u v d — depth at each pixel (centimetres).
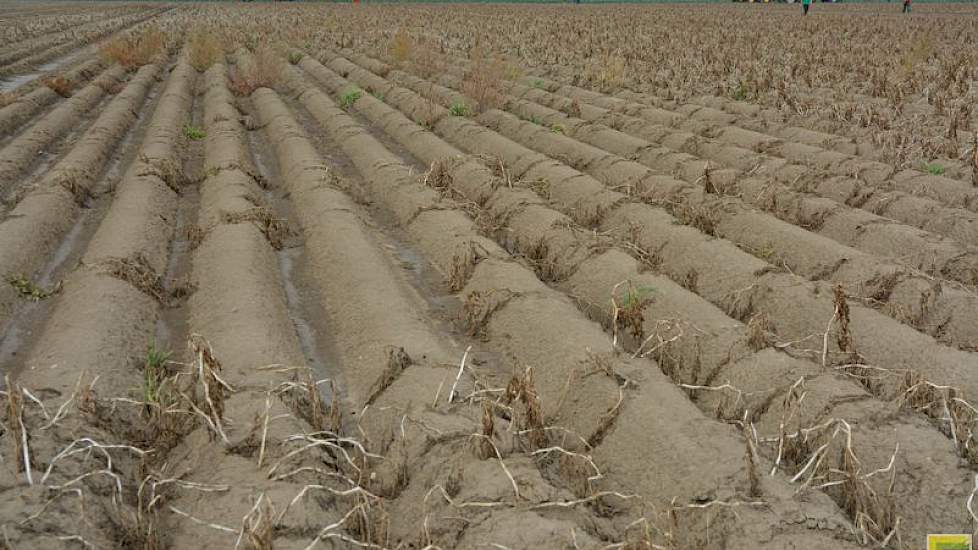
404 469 447
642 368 541
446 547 393
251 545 366
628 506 435
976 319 619
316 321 673
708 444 445
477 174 1028
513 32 3097
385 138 1398
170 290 725
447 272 771
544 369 563
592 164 1116
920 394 494
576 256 761
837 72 1883
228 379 517
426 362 555
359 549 394
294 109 1653
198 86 1953
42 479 398
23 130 1462
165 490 429
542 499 409
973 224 820
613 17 3988
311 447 446
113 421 474
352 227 831
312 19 3884
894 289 666
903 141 1168
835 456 455
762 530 384
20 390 474
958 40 2559
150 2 6194
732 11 4597
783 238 781
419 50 2158
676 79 1847
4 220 842
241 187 963
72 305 634
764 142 1204
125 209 869
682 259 759
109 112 1487
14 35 3027
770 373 528
